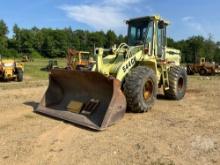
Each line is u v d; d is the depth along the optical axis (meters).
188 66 28.47
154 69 7.66
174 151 4.41
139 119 6.30
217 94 10.39
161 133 5.31
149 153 4.32
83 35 103.50
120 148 4.52
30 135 5.11
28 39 97.69
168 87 8.85
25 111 7.00
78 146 4.61
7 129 5.45
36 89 11.66
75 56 18.88
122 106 5.89
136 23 8.14
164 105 8.06
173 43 67.44
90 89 6.45
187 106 7.96
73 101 6.64
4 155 4.19
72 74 6.38
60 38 101.56
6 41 90.38
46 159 4.08
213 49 70.44
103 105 6.09
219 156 4.24
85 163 3.96
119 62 6.97
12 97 9.26
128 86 6.47
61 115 6.27
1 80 16.81
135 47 7.41
